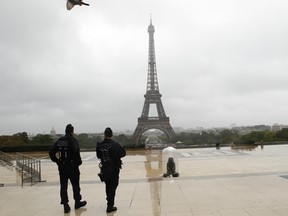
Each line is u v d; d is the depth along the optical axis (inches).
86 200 530.0
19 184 764.6
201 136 6752.0
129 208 453.7
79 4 502.6
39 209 474.9
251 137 4350.4
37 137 4242.1
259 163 1094.4
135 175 890.1
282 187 565.0
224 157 1430.9
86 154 2116.1
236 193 524.1
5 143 3737.7
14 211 466.3
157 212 420.5
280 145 2479.1
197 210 419.8
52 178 903.1
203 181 674.8
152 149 2395.4
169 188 606.9
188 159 1381.6
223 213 396.8
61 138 474.9
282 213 384.8
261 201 454.9
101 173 443.8
